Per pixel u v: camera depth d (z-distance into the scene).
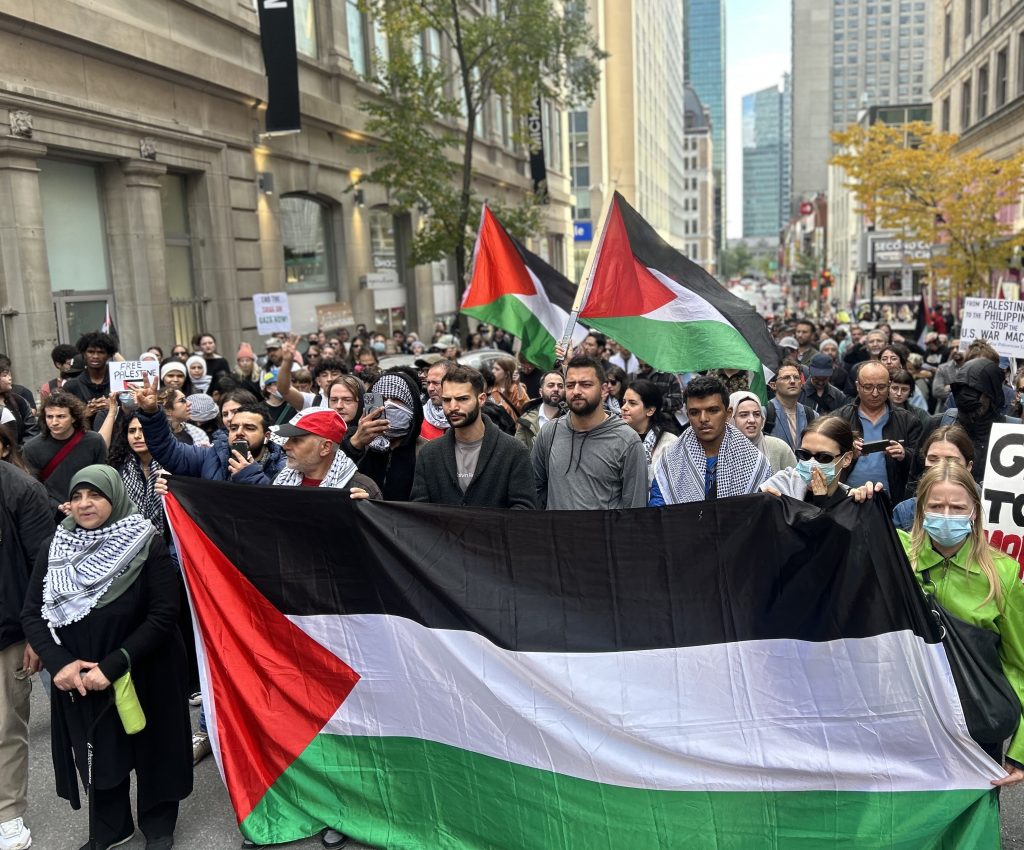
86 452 6.19
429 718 4.05
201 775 5.00
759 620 3.80
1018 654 3.54
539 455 5.19
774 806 3.71
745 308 5.94
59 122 12.62
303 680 4.20
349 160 23.22
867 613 3.65
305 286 21.91
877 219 28.95
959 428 4.52
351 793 4.15
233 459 5.27
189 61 15.59
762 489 4.46
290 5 18.02
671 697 3.82
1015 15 30.41
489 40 23.27
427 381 7.05
